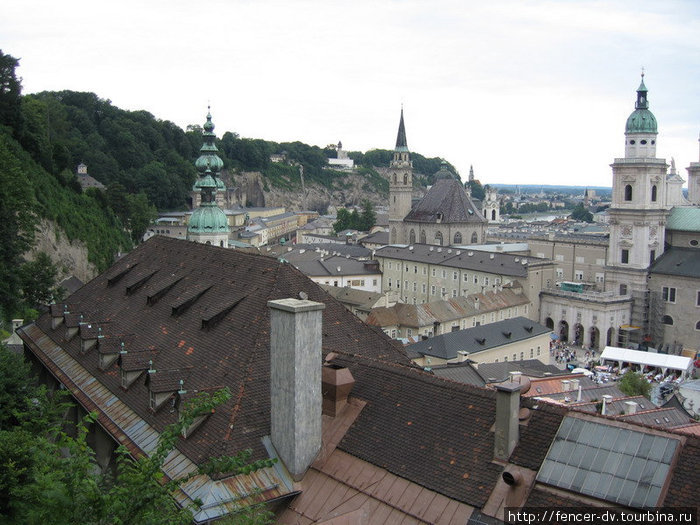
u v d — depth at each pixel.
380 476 28.62
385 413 31.17
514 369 87.62
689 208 161.50
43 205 122.06
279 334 30.72
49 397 48.44
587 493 23.61
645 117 153.38
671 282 152.38
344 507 28.27
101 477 23.56
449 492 26.30
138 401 39.00
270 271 42.00
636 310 155.50
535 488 24.75
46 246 118.38
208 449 31.42
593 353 145.88
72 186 149.88
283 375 30.70
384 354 41.59
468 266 170.50
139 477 22.03
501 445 26.34
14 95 132.25
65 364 49.00
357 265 192.62
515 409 26.42
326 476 30.02
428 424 29.52
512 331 117.12
